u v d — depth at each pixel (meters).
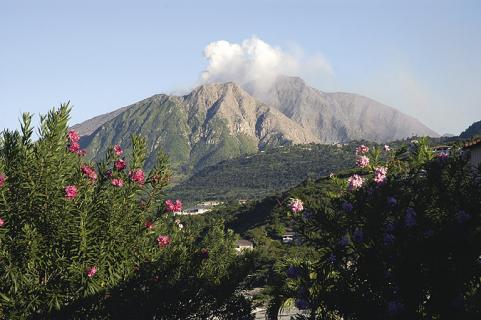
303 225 6.59
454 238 5.81
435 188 6.23
